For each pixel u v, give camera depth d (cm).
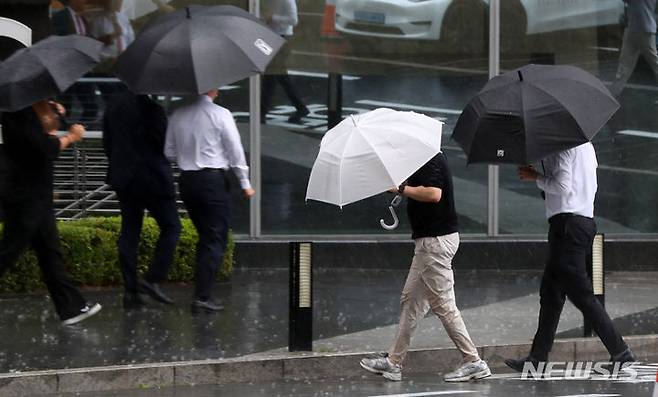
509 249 4403
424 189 2636
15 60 3083
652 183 4509
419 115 2681
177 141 3378
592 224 2773
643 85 4488
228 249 4009
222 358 2853
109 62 4266
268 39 3375
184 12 3397
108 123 3491
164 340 3062
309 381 2834
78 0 4244
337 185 2575
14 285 3694
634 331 3253
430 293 2728
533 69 2734
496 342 3083
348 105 4409
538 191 4459
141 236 3841
